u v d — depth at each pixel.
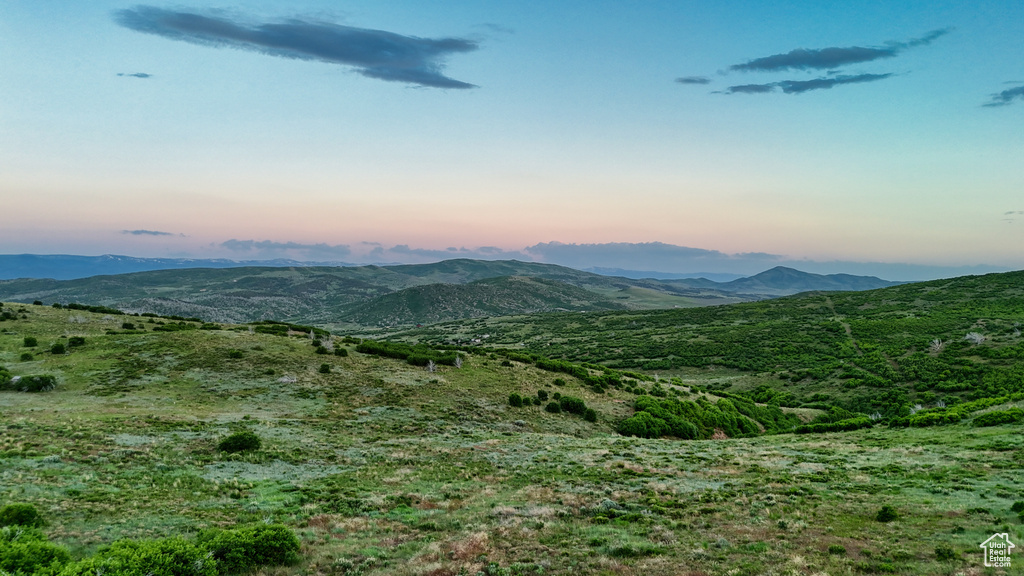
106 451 27.98
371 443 38.19
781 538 17.30
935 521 17.83
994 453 28.59
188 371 55.59
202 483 24.50
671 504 22.88
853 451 35.06
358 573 15.27
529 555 16.73
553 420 55.84
